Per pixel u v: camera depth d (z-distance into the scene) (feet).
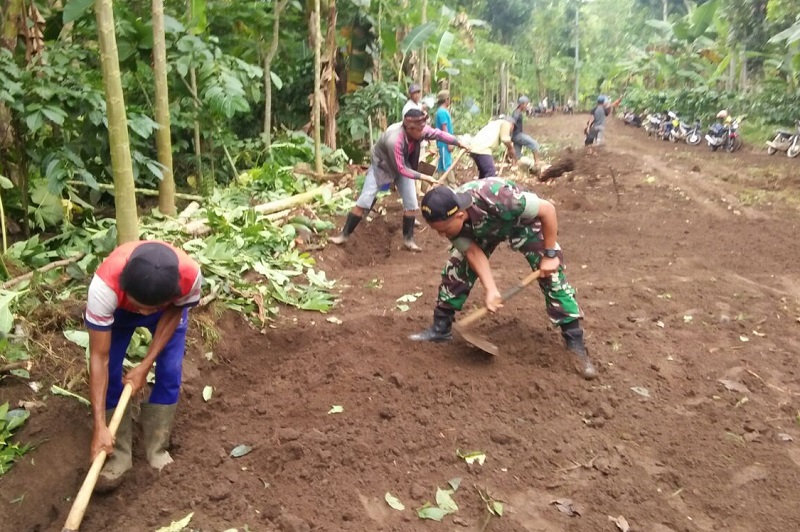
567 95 191.83
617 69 110.22
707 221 28.50
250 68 26.55
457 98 77.77
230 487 10.51
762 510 10.02
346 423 11.93
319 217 26.61
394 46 41.65
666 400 13.12
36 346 13.32
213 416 12.90
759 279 20.67
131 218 14.14
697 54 89.45
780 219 29.01
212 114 26.32
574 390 13.10
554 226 13.06
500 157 44.50
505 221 12.85
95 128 19.35
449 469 10.78
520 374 13.58
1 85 16.55
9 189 19.66
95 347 9.70
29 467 11.12
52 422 11.86
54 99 17.49
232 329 15.80
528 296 18.31
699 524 9.74
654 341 15.65
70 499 10.81
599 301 18.15
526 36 145.89
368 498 10.12
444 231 12.64
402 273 21.06
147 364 10.47
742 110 72.74
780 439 11.84
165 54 22.27
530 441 11.52
